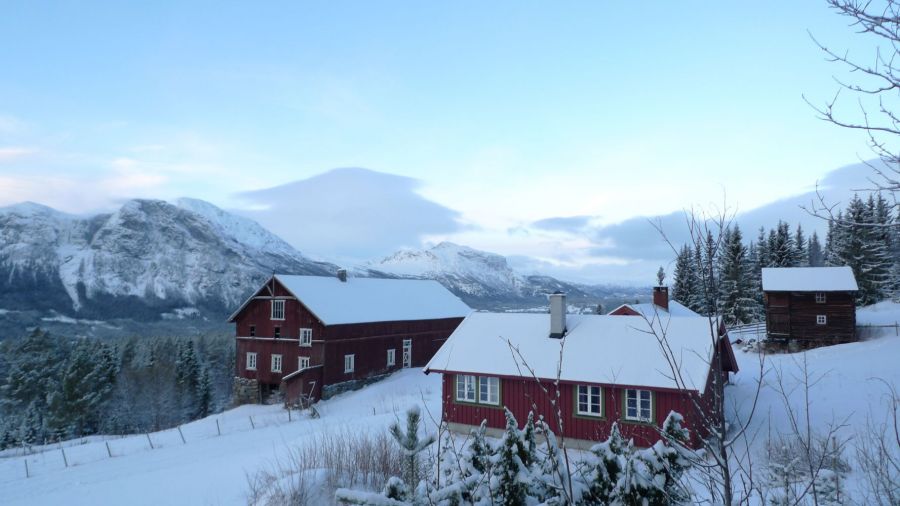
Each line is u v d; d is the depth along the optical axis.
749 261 61.25
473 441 5.95
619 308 40.09
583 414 21.58
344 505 5.00
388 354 46.28
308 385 39.38
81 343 68.06
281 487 12.03
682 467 4.88
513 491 5.23
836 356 35.81
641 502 4.75
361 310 44.97
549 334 24.66
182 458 23.98
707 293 4.25
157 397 62.22
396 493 5.15
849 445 10.69
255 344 45.25
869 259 58.88
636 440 20.33
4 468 25.16
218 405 72.44
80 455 27.67
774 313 45.53
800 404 23.66
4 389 64.88
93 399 59.94
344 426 24.91
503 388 23.41
